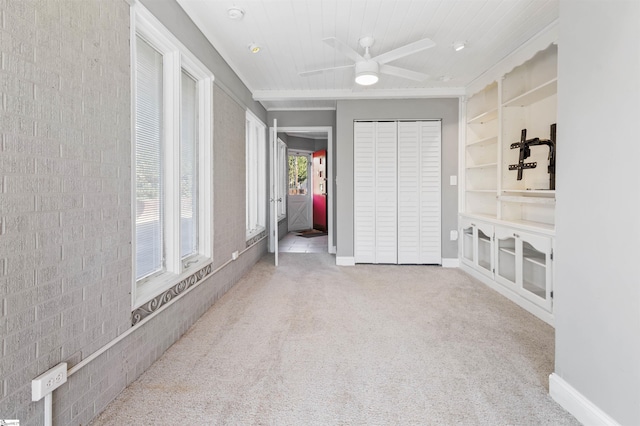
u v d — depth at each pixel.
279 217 7.04
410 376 1.86
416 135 4.50
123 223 1.70
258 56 3.36
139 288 2.01
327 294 3.35
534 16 2.57
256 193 5.20
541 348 2.20
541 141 3.04
